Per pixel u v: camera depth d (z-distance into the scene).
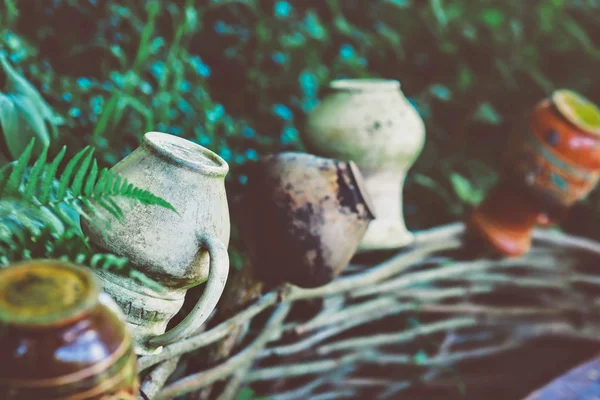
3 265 0.97
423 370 1.58
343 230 1.20
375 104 1.36
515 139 1.52
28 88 1.18
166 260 1.02
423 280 1.53
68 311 0.80
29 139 1.14
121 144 1.41
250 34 1.77
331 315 1.41
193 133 1.50
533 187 1.50
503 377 1.66
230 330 1.23
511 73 2.17
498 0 2.21
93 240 1.03
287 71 1.78
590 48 2.26
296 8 1.97
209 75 1.73
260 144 1.62
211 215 1.03
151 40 1.60
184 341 1.16
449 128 2.09
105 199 0.97
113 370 0.83
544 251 1.68
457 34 2.10
